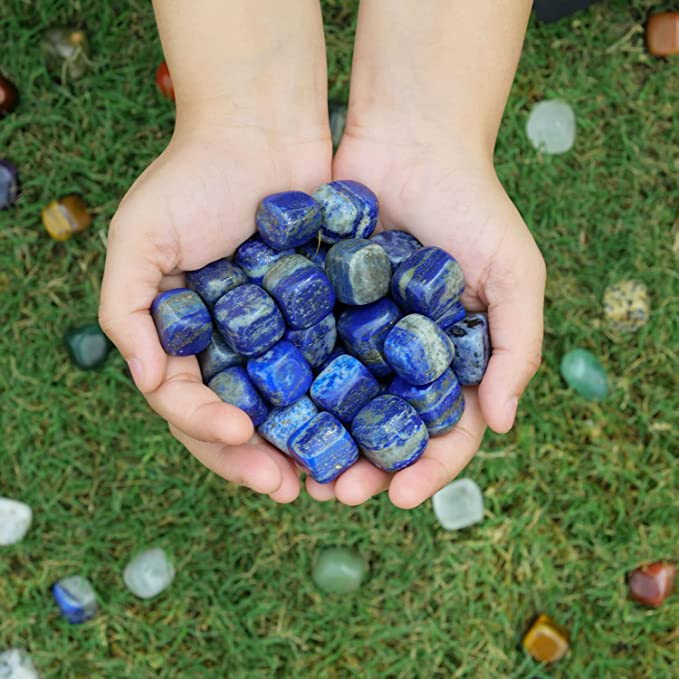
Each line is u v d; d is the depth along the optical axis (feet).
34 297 2.08
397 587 2.05
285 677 2.03
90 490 2.05
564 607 2.07
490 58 1.72
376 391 1.62
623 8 2.17
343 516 2.06
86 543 2.03
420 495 1.55
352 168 1.75
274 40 1.69
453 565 2.06
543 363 2.11
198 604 2.04
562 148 2.15
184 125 1.69
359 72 1.77
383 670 2.04
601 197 2.15
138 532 2.04
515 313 1.63
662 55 2.16
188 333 1.57
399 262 1.65
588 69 2.17
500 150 2.14
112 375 2.06
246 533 2.05
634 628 2.06
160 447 2.06
